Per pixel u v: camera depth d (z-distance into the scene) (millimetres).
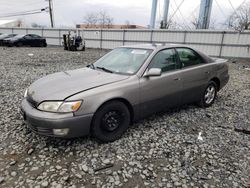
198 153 2898
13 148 2912
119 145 3029
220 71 4703
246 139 3318
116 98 3000
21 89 5898
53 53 17172
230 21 27094
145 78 3314
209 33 18359
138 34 22422
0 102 4734
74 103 2678
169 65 3723
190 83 4023
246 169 2590
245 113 4414
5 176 2365
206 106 4680
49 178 2350
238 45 17328
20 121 3738
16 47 22438
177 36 20094
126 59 3678
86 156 2758
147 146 3029
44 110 2711
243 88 6715
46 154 2785
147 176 2428
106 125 2990
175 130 3543
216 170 2559
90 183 2295
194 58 4223
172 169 2557
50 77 3484
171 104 3809
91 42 26094
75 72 3613
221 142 3205
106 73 3416
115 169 2525
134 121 3418
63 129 2658
